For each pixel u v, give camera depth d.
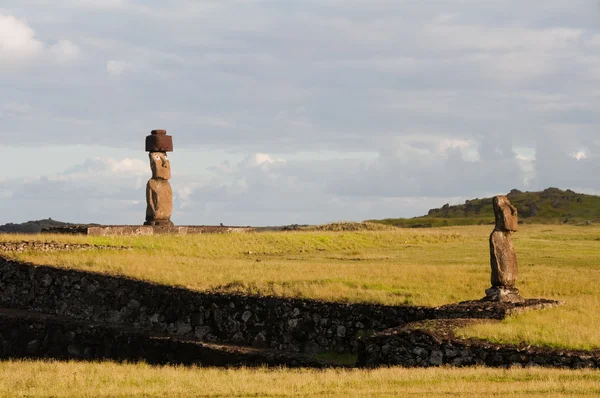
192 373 30.20
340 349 37.88
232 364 37.41
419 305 37.91
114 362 37.25
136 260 51.12
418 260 63.75
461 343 30.12
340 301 39.09
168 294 42.84
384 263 58.22
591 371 27.06
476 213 195.25
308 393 24.89
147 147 73.44
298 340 38.81
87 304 46.00
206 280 44.88
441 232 89.31
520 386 24.73
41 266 49.09
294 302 39.41
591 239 89.88
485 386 24.83
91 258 51.59
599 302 39.62
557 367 28.36
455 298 39.88
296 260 61.94
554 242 85.06
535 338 30.27
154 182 73.00
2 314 46.44
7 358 42.62
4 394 26.08
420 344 30.75
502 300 36.12
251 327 40.09
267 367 34.53
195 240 69.12
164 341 40.09
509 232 37.22
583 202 196.88
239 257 65.00
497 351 29.48
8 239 56.66
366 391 24.75
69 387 27.08
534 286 45.47
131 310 44.16
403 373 27.64
